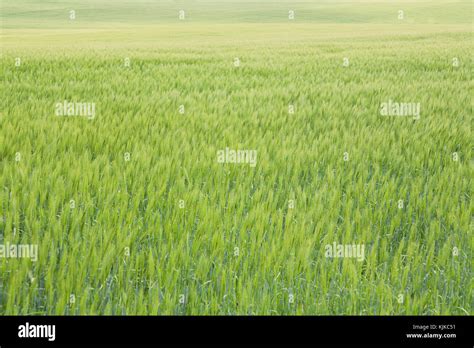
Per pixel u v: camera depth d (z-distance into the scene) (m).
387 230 5.45
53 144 7.24
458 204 5.78
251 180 6.39
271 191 5.69
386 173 6.66
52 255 4.28
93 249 4.40
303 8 96.94
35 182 5.68
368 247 4.96
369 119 10.17
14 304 4.01
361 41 34.31
